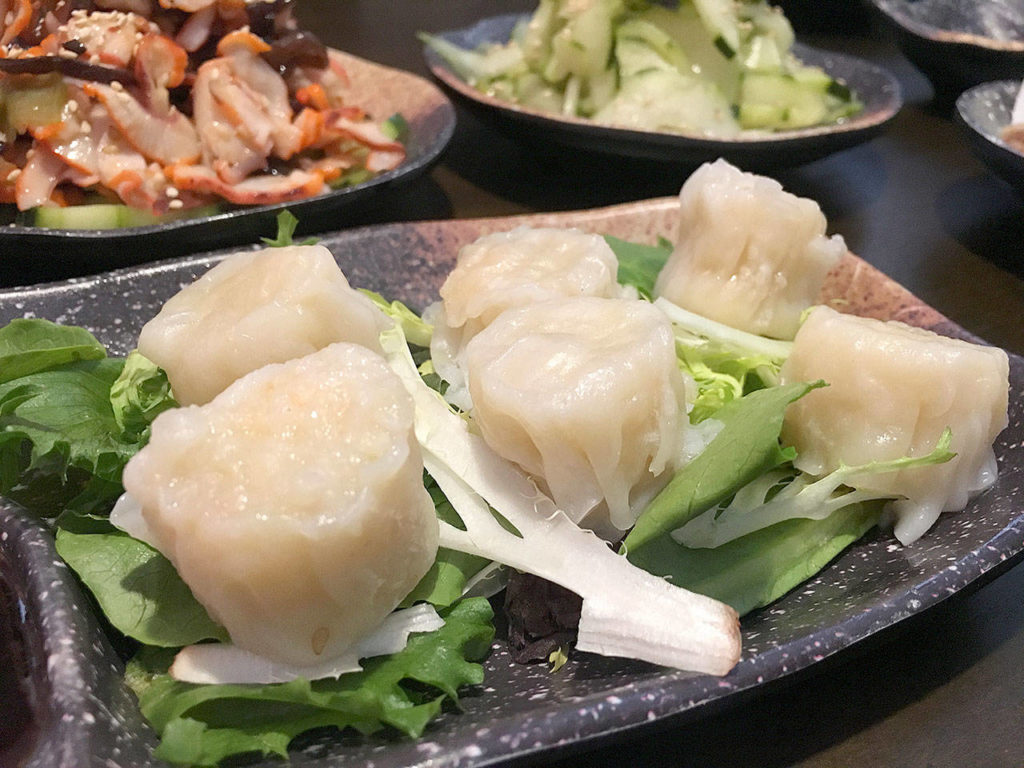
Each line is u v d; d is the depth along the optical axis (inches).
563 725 3.5
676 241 7.4
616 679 4.1
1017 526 4.6
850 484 5.1
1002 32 11.9
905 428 5.0
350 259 6.8
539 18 11.2
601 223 7.6
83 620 3.9
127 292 6.2
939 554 4.7
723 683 3.8
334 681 4.0
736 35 10.9
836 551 5.0
